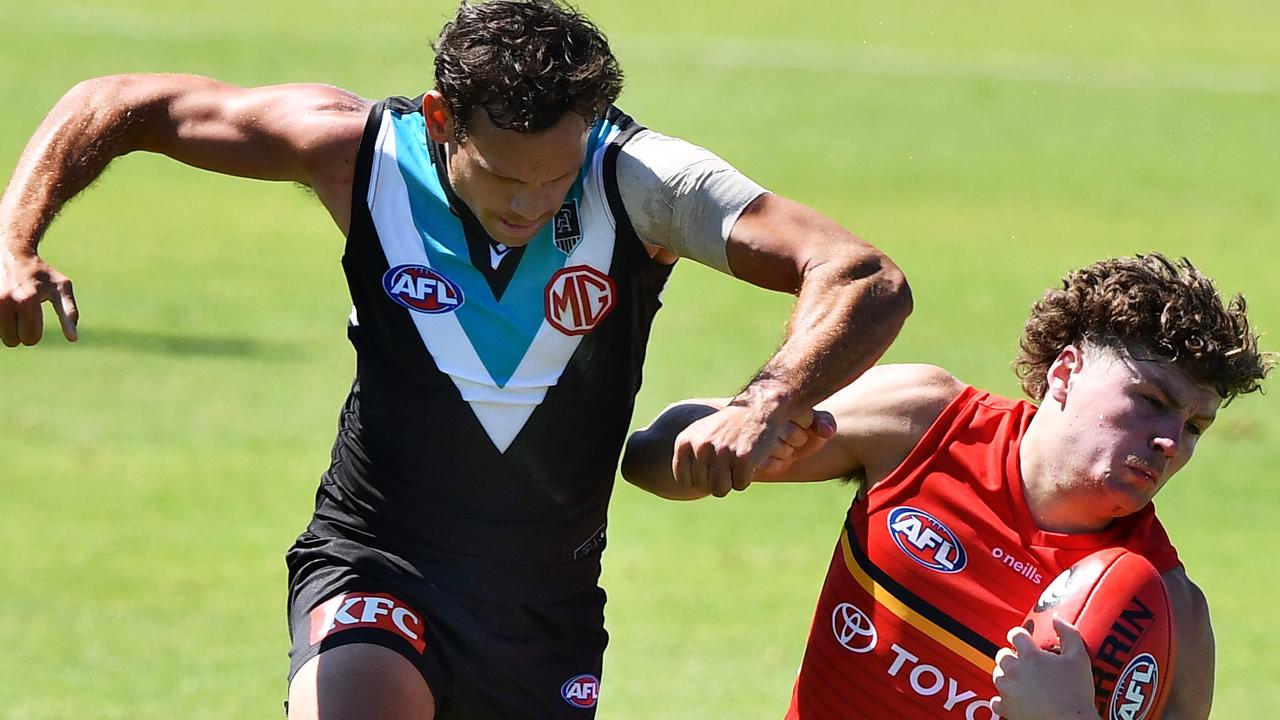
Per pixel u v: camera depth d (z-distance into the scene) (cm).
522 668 1434
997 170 8406
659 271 1416
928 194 7831
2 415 4244
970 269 6438
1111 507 1361
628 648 2838
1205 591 3278
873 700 1423
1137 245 6969
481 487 1393
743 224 1339
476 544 1400
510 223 1319
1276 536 3688
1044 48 11681
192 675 2623
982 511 1404
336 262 6269
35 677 2577
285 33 10650
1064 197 7875
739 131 8994
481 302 1380
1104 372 1353
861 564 1437
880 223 7188
